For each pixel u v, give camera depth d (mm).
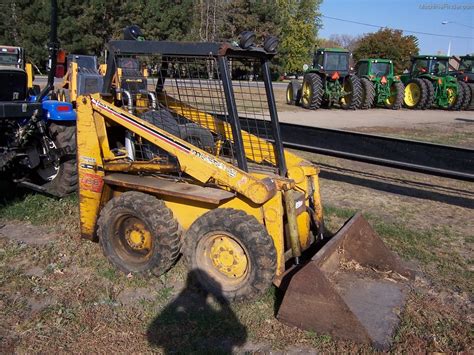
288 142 7668
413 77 21234
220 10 41281
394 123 14945
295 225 3760
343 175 7988
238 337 3459
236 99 4656
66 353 3266
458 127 14391
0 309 3736
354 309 3604
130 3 35812
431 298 4023
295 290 3453
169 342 3389
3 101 5609
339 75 17891
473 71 21766
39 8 33719
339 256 4164
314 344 3355
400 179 8023
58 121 5738
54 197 6066
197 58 3904
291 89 20000
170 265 4105
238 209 3852
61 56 5520
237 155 3869
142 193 4164
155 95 4461
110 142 4633
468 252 5059
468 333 3570
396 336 3398
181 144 3951
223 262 3854
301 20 50812
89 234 4613
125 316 3668
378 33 45719
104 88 4359
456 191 7379
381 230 5465
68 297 3914
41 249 4734
